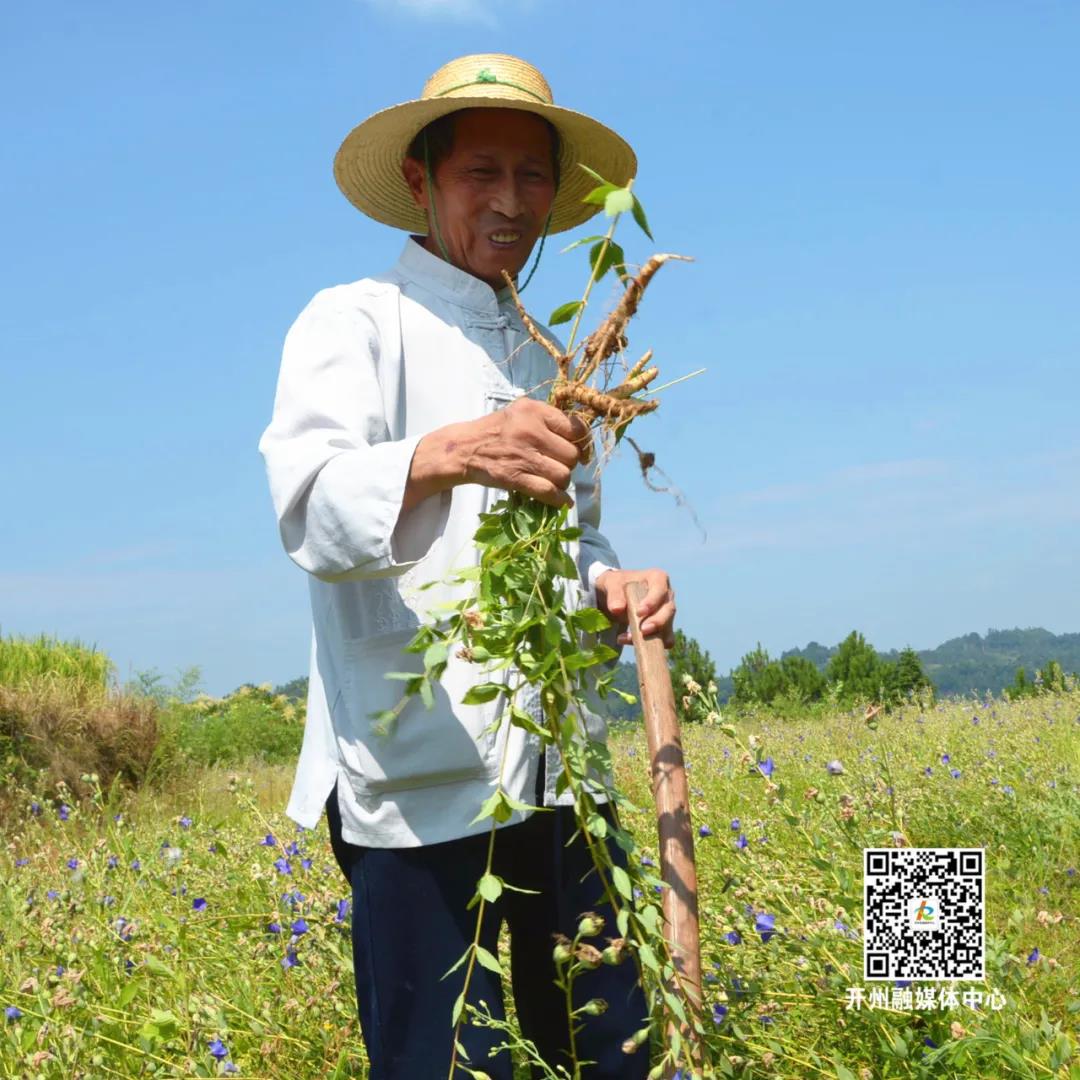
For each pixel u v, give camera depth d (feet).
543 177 8.58
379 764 7.46
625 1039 7.84
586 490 9.04
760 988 9.78
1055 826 17.90
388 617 7.62
